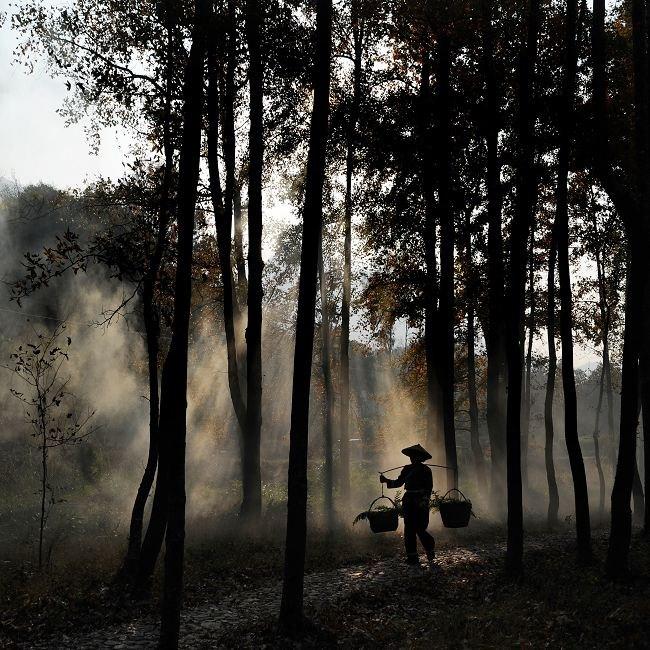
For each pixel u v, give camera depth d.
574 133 15.02
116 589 11.19
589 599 10.73
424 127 19.50
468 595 11.37
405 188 21.11
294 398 9.40
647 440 18.23
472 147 20.08
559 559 14.72
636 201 14.22
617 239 24.30
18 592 10.84
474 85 19.50
